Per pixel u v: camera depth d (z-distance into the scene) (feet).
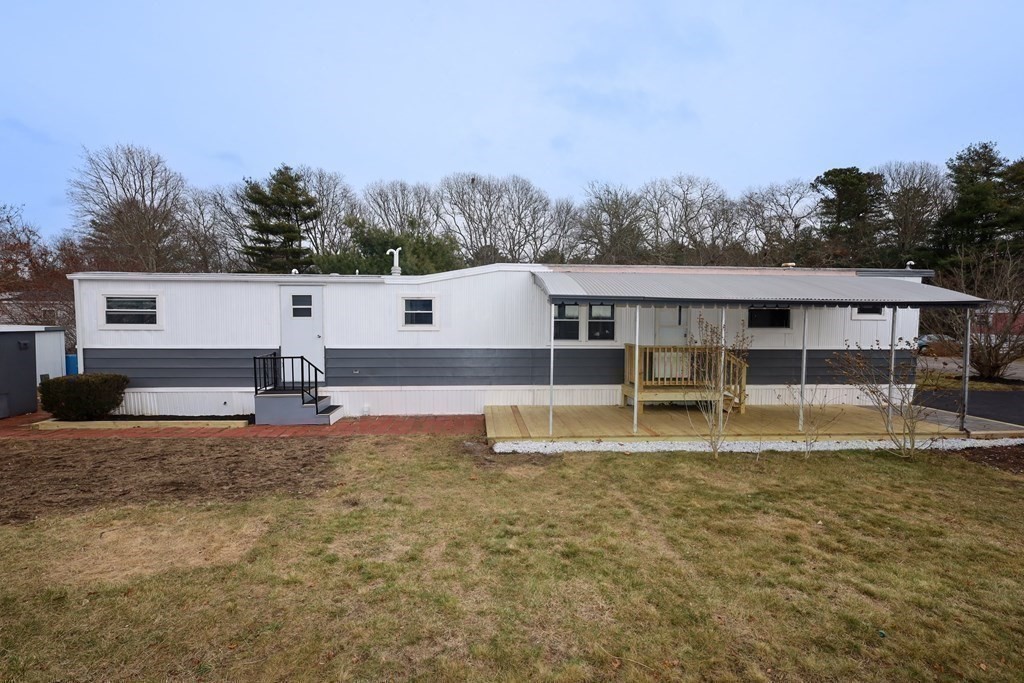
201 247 98.89
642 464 21.97
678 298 24.30
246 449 24.11
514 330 31.89
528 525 15.37
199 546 13.78
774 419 28.66
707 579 12.16
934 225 87.61
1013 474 20.84
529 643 9.66
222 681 8.57
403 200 111.55
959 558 13.35
